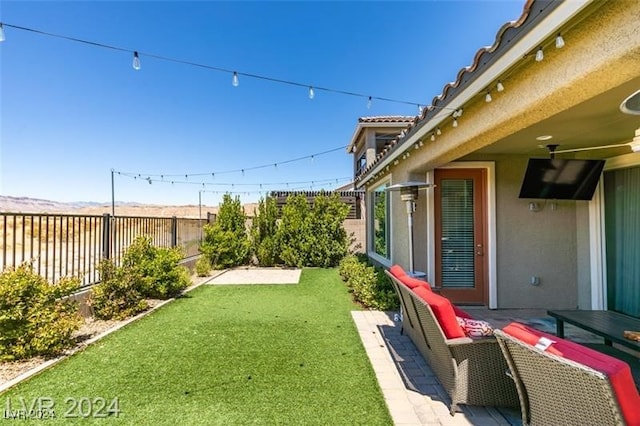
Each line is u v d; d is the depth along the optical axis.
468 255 6.08
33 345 3.58
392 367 3.51
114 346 4.04
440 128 4.18
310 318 5.28
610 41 1.88
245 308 5.90
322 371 3.39
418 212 5.92
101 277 5.37
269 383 3.13
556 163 4.99
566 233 5.88
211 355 3.78
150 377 3.23
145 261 6.17
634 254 4.70
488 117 3.17
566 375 1.51
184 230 9.85
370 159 12.02
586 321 3.57
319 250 11.23
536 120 2.87
